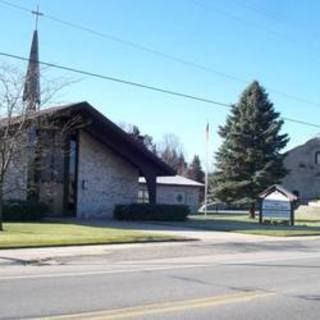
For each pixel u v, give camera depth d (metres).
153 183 38.75
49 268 15.52
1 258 17.20
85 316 9.42
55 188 36.62
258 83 53.34
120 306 10.30
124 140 37.78
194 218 45.28
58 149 34.72
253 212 50.59
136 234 25.41
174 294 11.69
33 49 42.88
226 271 15.57
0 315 9.34
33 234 24.00
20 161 31.22
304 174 78.94
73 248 20.25
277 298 11.55
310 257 20.02
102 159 38.56
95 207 38.16
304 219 49.12
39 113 29.44
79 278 13.49
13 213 31.78
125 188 39.53
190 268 16.09
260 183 51.09
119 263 17.09
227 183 52.25
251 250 22.11
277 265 17.25
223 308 10.44
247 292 12.17
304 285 13.28
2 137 26.12
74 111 34.84
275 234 29.64
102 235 24.42
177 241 24.06
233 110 53.53
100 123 36.78
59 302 10.48
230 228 32.88
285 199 38.91
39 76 29.09
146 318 9.41
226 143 53.31
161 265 16.70
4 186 31.75
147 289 12.22
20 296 10.96
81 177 37.53
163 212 37.69
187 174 115.62
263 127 52.91
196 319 9.50
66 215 37.09
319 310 10.46
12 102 40.78
